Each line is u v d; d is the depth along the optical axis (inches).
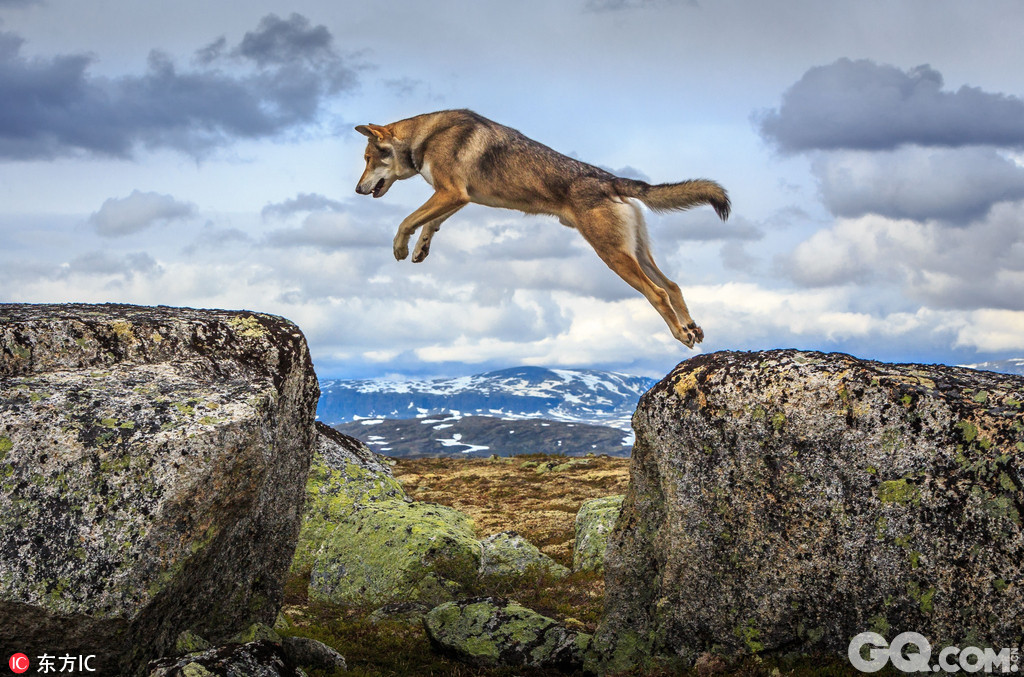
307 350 333.1
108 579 237.8
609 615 338.0
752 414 282.8
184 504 249.9
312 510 761.6
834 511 268.4
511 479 1419.8
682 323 434.3
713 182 430.3
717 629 295.6
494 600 406.0
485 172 467.5
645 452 332.2
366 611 536.4
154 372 277.9
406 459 1879.9
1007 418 242.8
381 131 507.5
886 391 260.5
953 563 244.2
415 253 491.2
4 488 235.8
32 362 271.3
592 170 454.0
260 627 331.6
